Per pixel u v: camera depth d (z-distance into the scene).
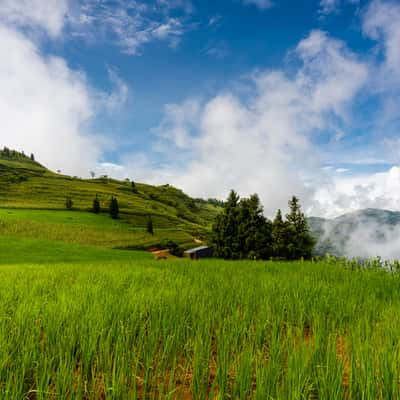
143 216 169.25
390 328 4.91
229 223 45.88
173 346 4.73
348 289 9.39
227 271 14.89
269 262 21.89
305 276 12.40
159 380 4.02
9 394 3.37
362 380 3.33
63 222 118.75
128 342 4.67
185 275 13.35
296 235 44.47
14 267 20.19
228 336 4.79
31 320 5.51
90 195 197.00
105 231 116.56
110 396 3.28
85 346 4.31
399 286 10.35
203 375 3.65
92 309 6.00
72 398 3.47
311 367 3.82
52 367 4.06
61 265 21.42
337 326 5.77
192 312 6.06
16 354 4.28
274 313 6.18
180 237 140.38
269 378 3.45
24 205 149.25
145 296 7.67
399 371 3.53
